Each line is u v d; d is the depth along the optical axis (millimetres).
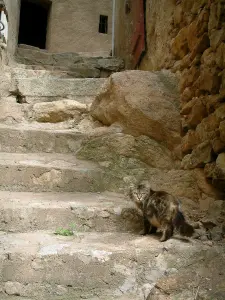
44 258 2197
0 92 5523
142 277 2287
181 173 3533
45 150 4258
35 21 14438
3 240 2451
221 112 2846
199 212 3127
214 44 3002
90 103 5430
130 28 6875
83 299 2137
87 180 3576
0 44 6242
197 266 2348
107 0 12594
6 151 4133
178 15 4043
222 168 2779
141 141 3896
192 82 3533
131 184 3320
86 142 4191
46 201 2992
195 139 3377
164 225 2596
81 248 2322
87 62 8102
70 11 12141
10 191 3355
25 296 2131
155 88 4008
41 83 5629
